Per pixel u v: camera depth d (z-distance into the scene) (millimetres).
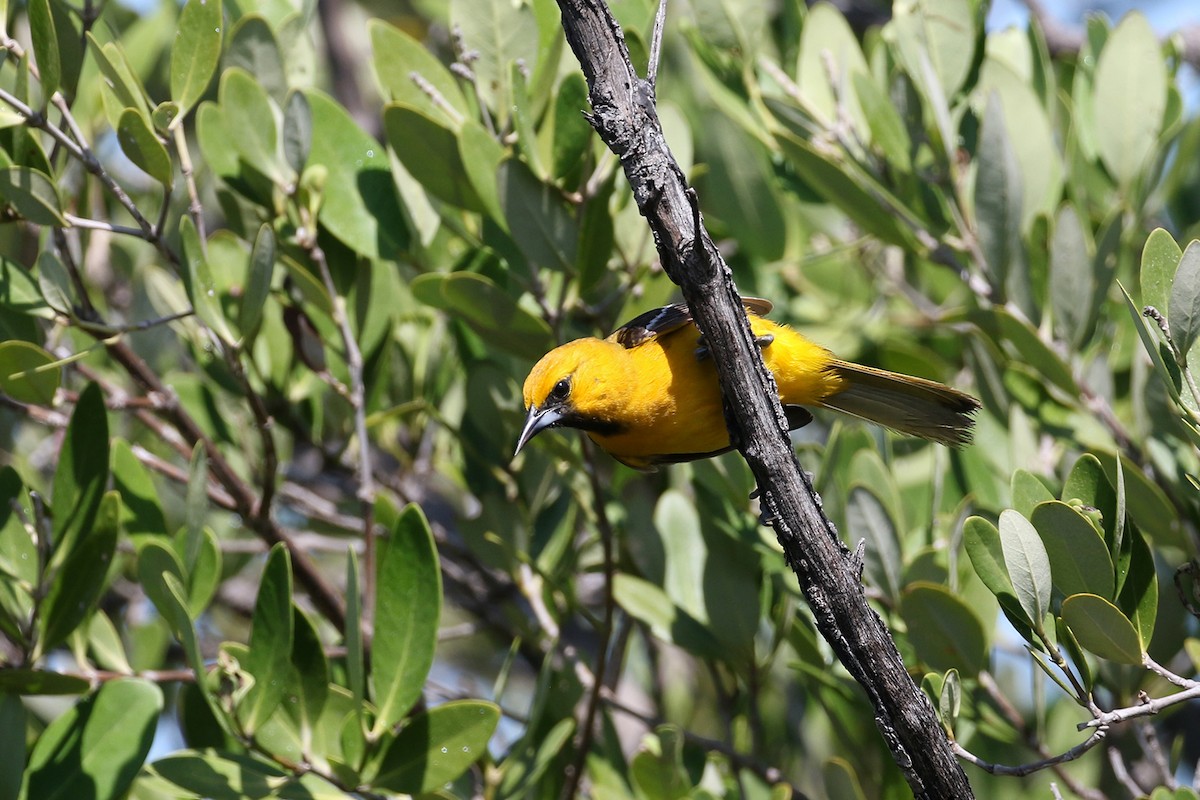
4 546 8906
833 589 6566
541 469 11156
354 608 8211
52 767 8406
